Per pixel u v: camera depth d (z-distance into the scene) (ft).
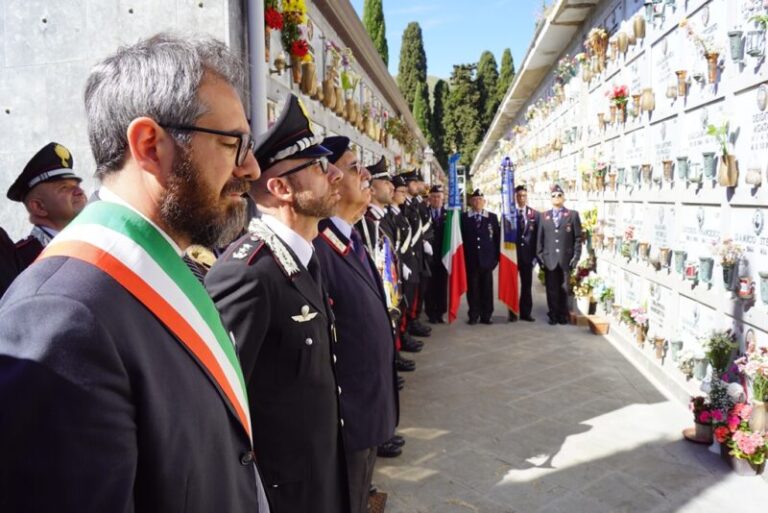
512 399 15.98
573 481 11.33
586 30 28.02
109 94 3.22
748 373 11.51
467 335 23.89
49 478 2.40
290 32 16.52
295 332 6.08
